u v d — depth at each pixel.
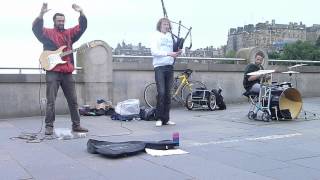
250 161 5.73
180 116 10.67
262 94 9.57
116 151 5.99
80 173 5.21
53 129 8.16
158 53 8.92
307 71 15.66
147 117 9.92
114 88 12.34
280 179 4.92
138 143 6.40
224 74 14.03
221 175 5.08
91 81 11.91
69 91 8.05
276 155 6.06
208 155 6.07
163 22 8.99
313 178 4.96
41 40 7.91
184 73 13.02
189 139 7.29
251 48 14.52
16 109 11.00
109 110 11.12
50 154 6.22
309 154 6.12
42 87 11.22
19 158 5.98
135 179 4.96
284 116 9.47
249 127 8.59
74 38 8.12
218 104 12.12
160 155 6.06
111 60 12.15
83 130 8.09
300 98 9.71
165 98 9.09
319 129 8.26
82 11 8.07
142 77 12.70
